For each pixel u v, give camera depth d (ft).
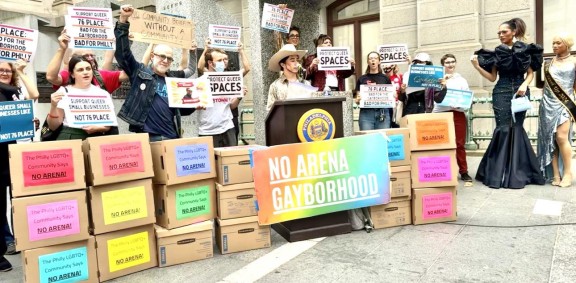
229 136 17.53
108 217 11.02
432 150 14.26
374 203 13.64
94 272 10.87
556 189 17.69
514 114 18.31
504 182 18.43
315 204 13.08
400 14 32.76
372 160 13.58
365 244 12.55
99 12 13.30
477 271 10.29
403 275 10.27
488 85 28.84
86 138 11.76
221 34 17.63
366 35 37.01
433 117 14.33
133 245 11.47
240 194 12.57
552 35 29.37
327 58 17.54
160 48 13.98
